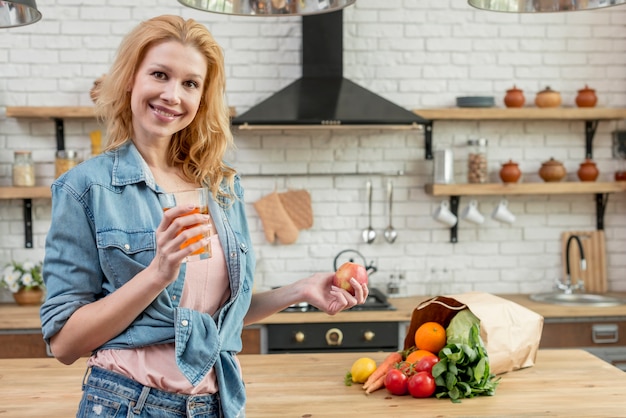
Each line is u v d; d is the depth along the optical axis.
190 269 1.53
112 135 1.58
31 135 4.27
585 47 4.51
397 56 4.43
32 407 2.03
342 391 2.22
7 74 4.24
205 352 1.49
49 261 1.46
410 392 2.16
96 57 4.28
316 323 3.82
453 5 4.44
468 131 4.48
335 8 1.96
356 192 4.43
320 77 4.19
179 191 1.49
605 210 4.57
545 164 4.35
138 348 1.48
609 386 2.25
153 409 1.47
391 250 4.46
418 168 4.46
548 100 4.31
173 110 1.48
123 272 1.47
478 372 2.14
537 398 2.14
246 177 4.38
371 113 3.88
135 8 4.28
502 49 4.47
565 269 4.51
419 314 2.42
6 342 3.75
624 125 4.54
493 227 4.51
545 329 3.97
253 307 1.80
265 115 3.82
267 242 4.40
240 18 4.34
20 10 2.12
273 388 2.24
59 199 1.46
